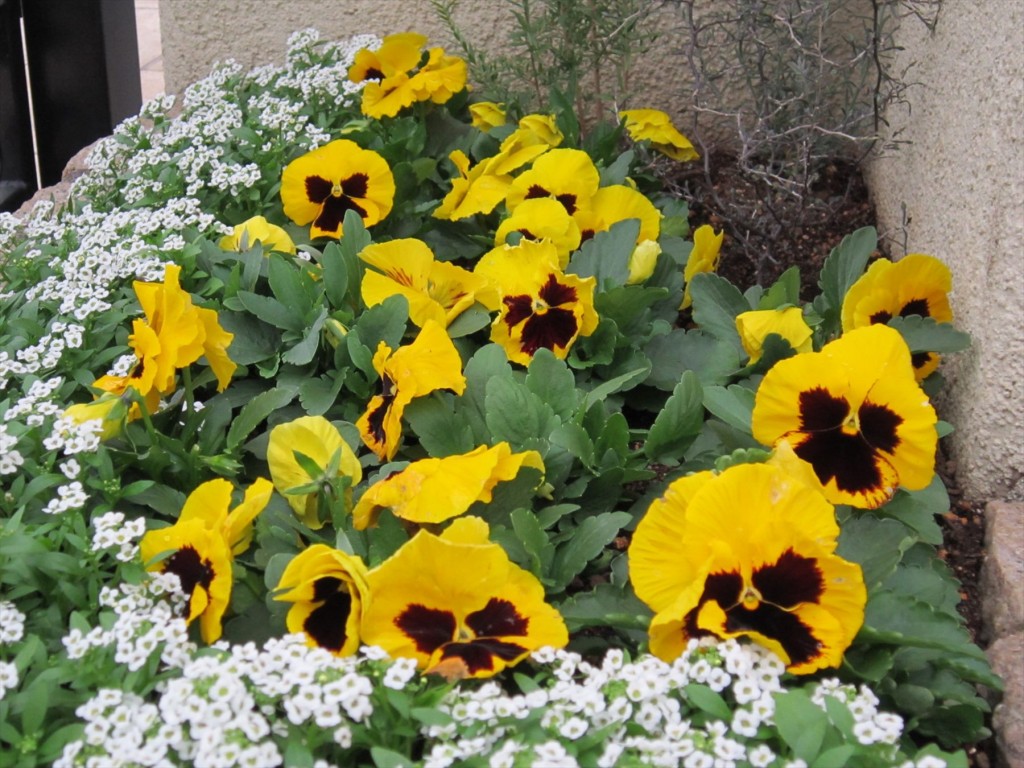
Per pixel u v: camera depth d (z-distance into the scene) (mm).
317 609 579
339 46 1052
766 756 514
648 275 812
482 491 614
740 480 563
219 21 1122
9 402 686
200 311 680
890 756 521
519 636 567
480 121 997
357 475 654
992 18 735
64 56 1323
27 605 601
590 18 966
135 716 516
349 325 762
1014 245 691
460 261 922
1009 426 704
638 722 529
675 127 1078
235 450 692
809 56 908
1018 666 602
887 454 627
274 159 911
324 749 542
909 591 609
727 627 561
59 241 858
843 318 742
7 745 549
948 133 802
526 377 699
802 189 890
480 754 521
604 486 676
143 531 590
